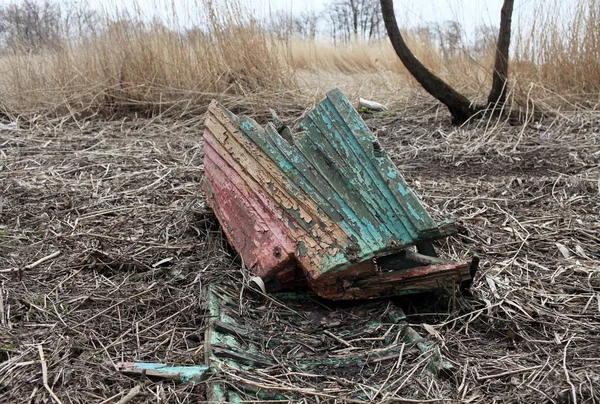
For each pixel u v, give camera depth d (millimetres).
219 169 3721
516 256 3811
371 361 2619
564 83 8086
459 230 4125
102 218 4340
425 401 2365
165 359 2646
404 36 10555
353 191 2957
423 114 8141
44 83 7961
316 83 9820
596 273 3586
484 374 2596
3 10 8383
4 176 5250
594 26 8023
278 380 2469
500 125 7137
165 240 3951
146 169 5543
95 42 8094
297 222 3021
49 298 3156
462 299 3146
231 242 3438
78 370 2527
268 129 3365
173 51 8180
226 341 2689
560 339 2889
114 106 7977
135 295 3197
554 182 5156
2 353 2637
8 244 3840
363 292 2947
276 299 3053
